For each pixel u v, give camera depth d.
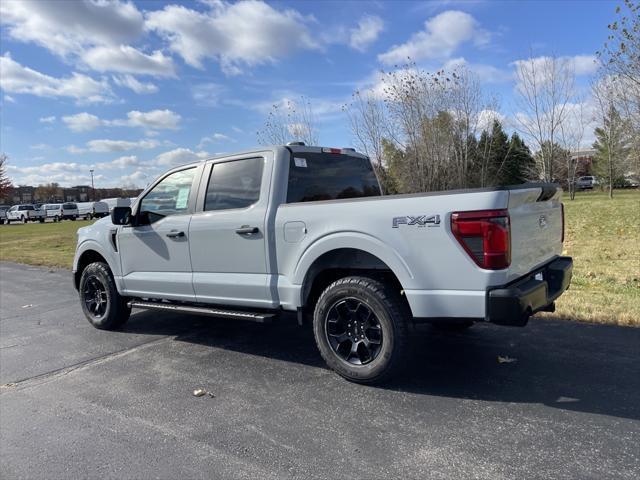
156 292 5.27
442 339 4.92
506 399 3.51
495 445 2.90
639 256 9.11
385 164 23.52
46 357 4.99
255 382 4.07
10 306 7.73
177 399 3.79
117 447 3.09
